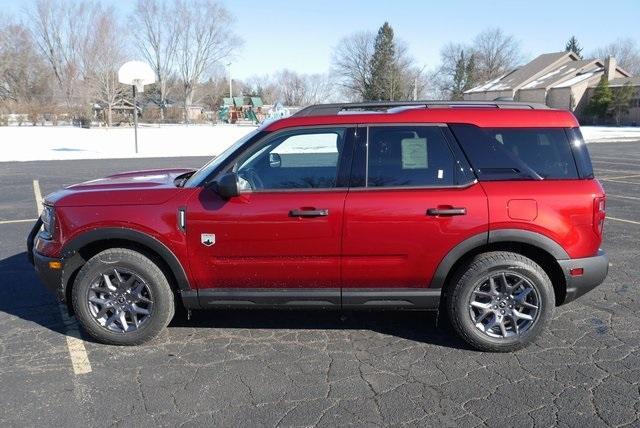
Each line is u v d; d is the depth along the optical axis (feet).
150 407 10.66
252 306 13.12
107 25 214.07
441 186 12.53
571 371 12.05
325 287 12.93
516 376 11.85
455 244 12.44
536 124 12.76
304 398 11.01
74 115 192.54
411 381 11.68
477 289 12.77
